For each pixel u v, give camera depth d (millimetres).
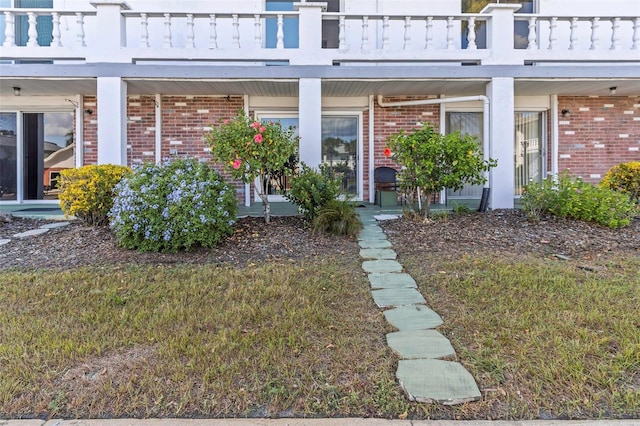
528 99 9836
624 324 3082
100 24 7531
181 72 7633
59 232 6371
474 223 6555
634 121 9812
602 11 9570
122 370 2562
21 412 2215
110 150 7523
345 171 9984
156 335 2988
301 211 6637
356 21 9180
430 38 7953
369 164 9750
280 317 3316
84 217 6465
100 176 6285
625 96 9758
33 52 7465
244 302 3574
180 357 2709
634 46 8062
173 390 2377
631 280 4102
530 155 10164
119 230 5359
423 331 3127
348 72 7770
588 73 7863
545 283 4027
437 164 6566
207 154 9484
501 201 7832
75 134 9422
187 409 2236
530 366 2578
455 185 6582
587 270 4461
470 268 4562
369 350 2842
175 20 9023
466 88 8758
